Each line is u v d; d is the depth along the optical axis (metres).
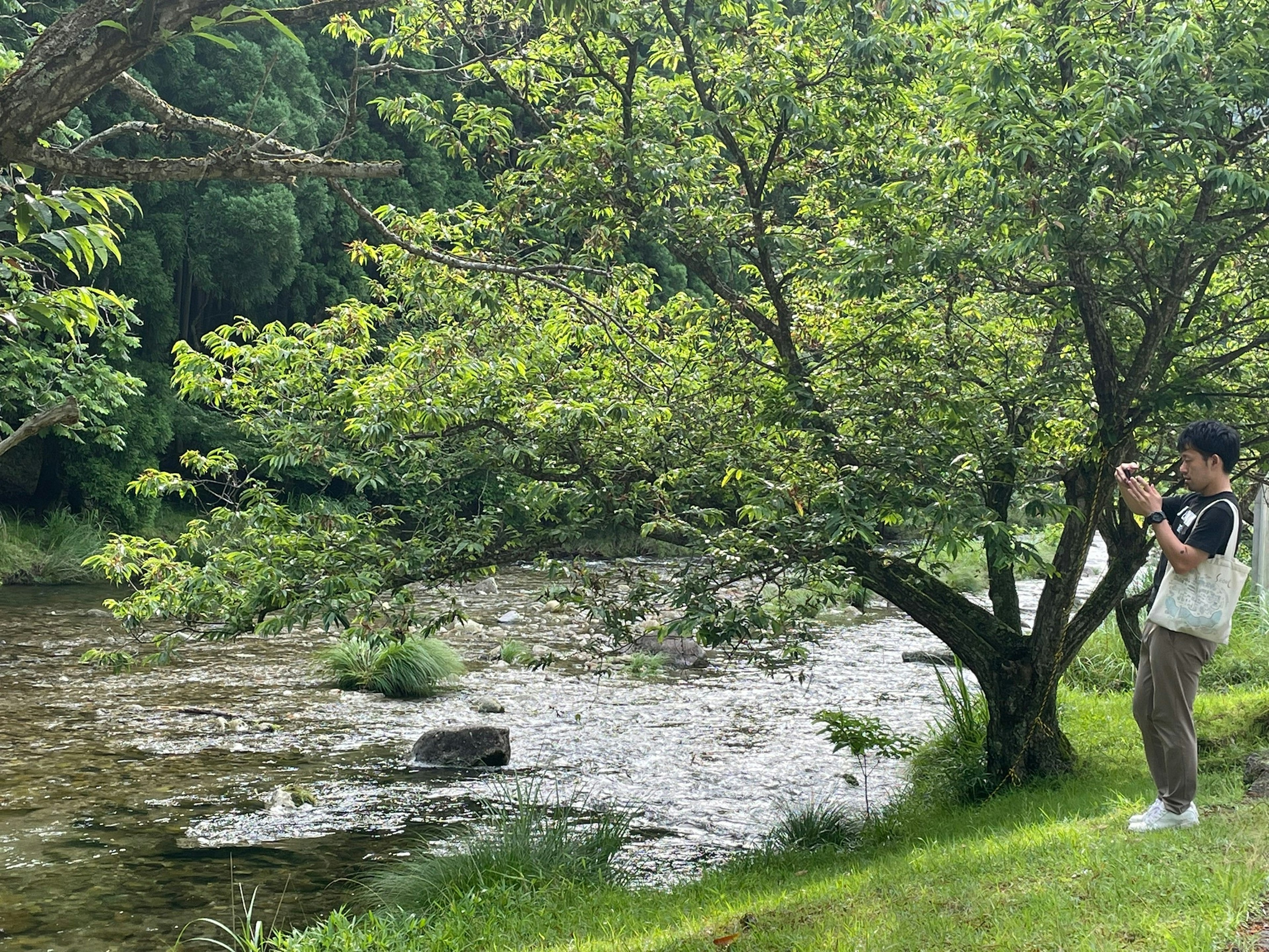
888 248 7.57
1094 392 9.27
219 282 29.77
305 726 12.75
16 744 11.64
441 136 9.05
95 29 2.90
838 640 18.53
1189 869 4.54
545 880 7.68
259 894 7.93
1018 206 6.81
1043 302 8.68
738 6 8.59
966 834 7.43
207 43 28.08
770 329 8.88
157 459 28.53
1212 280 9.09
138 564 8.17
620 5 8.13
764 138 9.29
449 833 9.23
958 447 8.15
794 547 7.74
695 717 13.41
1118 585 8.95
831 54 8.66
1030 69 7.27
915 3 7.87
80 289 3.93
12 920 7.42
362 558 7.95
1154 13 7.33
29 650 16.47
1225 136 6.79
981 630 9.08
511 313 8.77
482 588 23.61
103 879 8.17
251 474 8.60
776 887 6.95
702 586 7.68
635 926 6.33
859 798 10.29
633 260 12.41
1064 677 13.52
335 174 3.49
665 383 8.55
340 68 31.36
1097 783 8.30
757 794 10.42
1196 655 5.09
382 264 9.06
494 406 7.96
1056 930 4.18
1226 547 5.01
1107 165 6.50
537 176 8.48
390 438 7.77
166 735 12.18
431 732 11.43
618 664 16.39
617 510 8.09
